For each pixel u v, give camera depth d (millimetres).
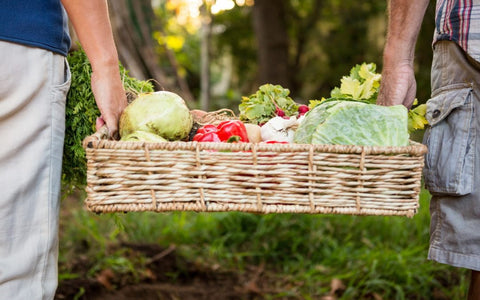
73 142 1721
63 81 1511
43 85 1420
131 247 3400
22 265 1387
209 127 1771
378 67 9273
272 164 1373
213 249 3363
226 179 1370
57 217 1483
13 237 1388
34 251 1410
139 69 4566
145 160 1358
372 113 1513
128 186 1370
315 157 1362
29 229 1412
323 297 2893
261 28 8688
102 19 1511
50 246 1448
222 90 11898
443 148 1689
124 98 1647
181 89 5766
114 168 1361
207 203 1378
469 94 1639
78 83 1694
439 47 1726
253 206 1377
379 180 1389
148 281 3076
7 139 1392
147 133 1553
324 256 3371
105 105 1569
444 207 1715
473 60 1608
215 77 12070
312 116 1622
